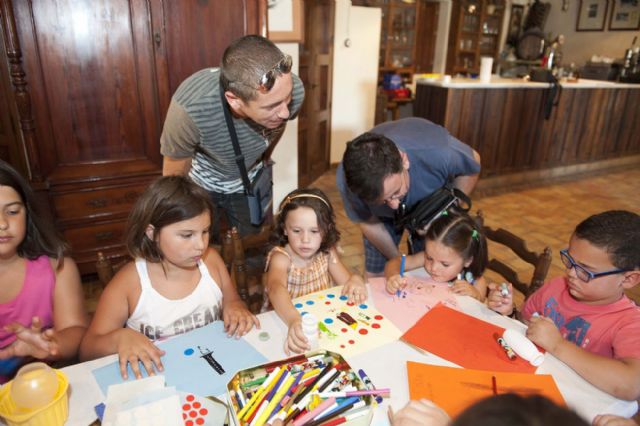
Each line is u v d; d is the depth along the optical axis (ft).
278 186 10.51
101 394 2.75
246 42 3.74
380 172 3.72
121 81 7.36
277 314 3.71
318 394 2.55
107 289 3.77
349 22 15.16
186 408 2.64
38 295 3.95
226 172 5.11
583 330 3.69
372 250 6.40
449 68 21.11
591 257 3.37
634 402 2.84
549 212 13.09
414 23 19.54
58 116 7.16
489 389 2.84
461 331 3.47
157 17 7.19
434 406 2.39
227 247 4.86
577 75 16.20
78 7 6.82
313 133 14.38
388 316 3.68
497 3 21.12
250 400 2.55
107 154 7.63
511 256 10.36
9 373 3.83
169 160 4.83
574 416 1.38
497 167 15.05
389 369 3.02
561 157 16.46
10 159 7.54
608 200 14.20
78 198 7.59
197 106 4.25
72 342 3.72
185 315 3.90
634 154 18.52
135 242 3.69
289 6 9.05
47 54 6.85
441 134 5.19
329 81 14.90
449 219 4.49
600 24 21.04
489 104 14.03
